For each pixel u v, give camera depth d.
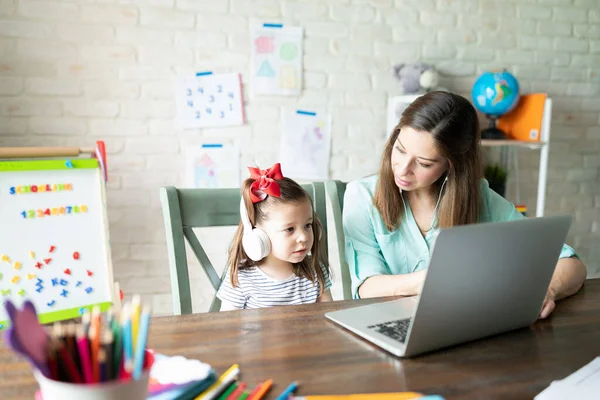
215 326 0.92
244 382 0.72
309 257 1.44
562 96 2.84
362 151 2.53
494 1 2.65
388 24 2.50
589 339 0.90
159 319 0.95
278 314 0.98
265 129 2.39
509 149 2.72
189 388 0.68
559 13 2.77
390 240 1.41
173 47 2.23
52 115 2.12
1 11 2.02
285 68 2.38
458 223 1.35
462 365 0.79
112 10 2.14
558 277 1.12
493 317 0.88
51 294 1.54
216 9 2.27
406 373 0.76
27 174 1.54
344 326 0.92
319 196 1.45
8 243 1.50
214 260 2.42
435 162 1.25
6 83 2.05
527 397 0.70
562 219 0.88
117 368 0.54
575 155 2.91
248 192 1.32
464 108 1.27
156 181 2.28
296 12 2.37
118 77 2.18
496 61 2.70
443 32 2.59
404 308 1.02
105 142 2.20
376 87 2.51
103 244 1.64
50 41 2.08
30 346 0.48
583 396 0.68
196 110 2.29
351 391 0.70
